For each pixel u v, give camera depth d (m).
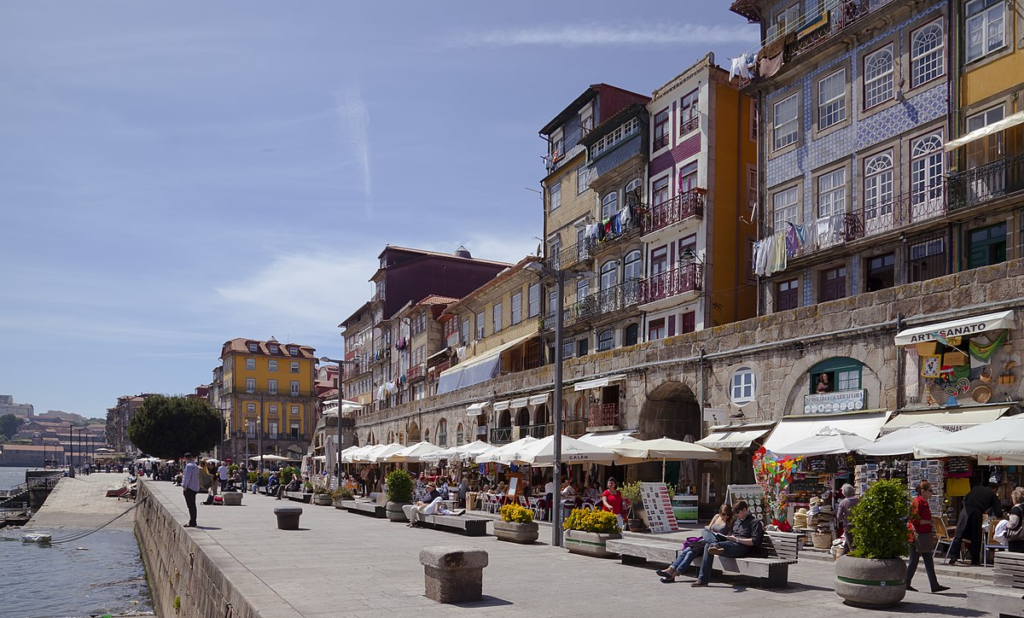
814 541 16.83
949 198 22.06
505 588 11.49
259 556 14.63
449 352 57.75
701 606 10.12
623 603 10.31
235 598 10.95
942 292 18.17
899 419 18.34
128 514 55.62
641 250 35.81
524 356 45.81
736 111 33.12
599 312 37.75
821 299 26.59
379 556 14.95
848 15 26.16
